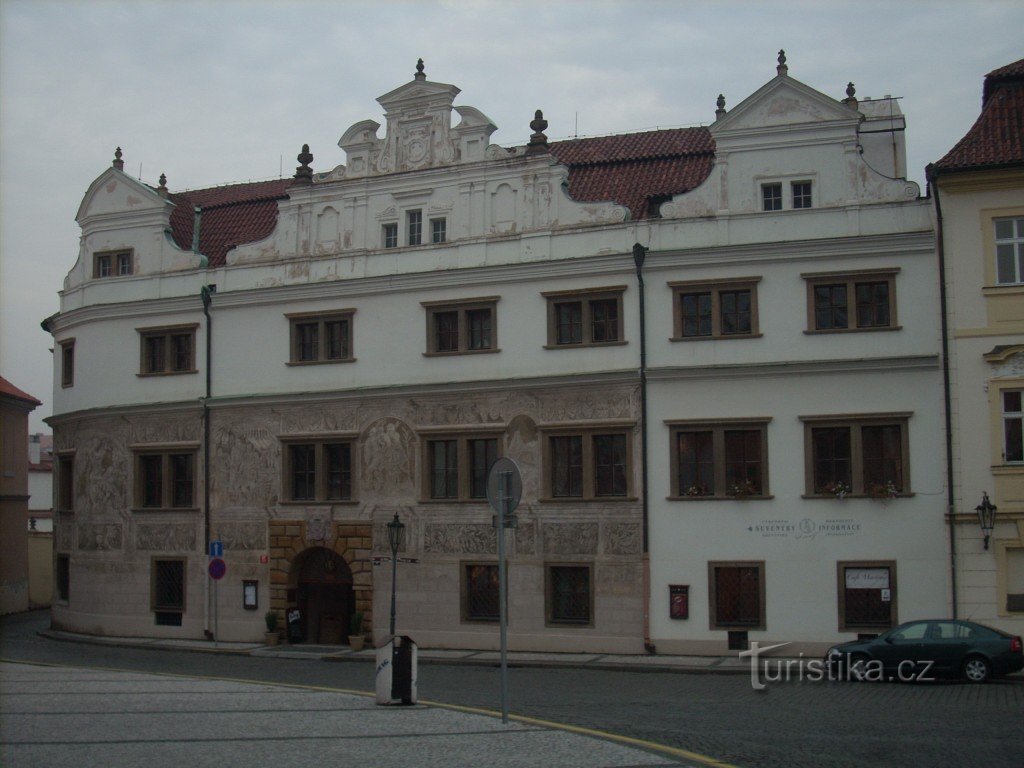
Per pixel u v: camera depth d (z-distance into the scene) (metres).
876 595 36.03
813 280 37.34
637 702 25.94
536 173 40.84
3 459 60.91
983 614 34.75
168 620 45.09
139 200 47.31
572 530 39.06
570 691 28.55
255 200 49.75
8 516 61.09
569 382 39.34
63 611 48.69
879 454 36.59
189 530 44.94
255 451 44.06
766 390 37.50
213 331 45.31
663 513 38.09
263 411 44.09
